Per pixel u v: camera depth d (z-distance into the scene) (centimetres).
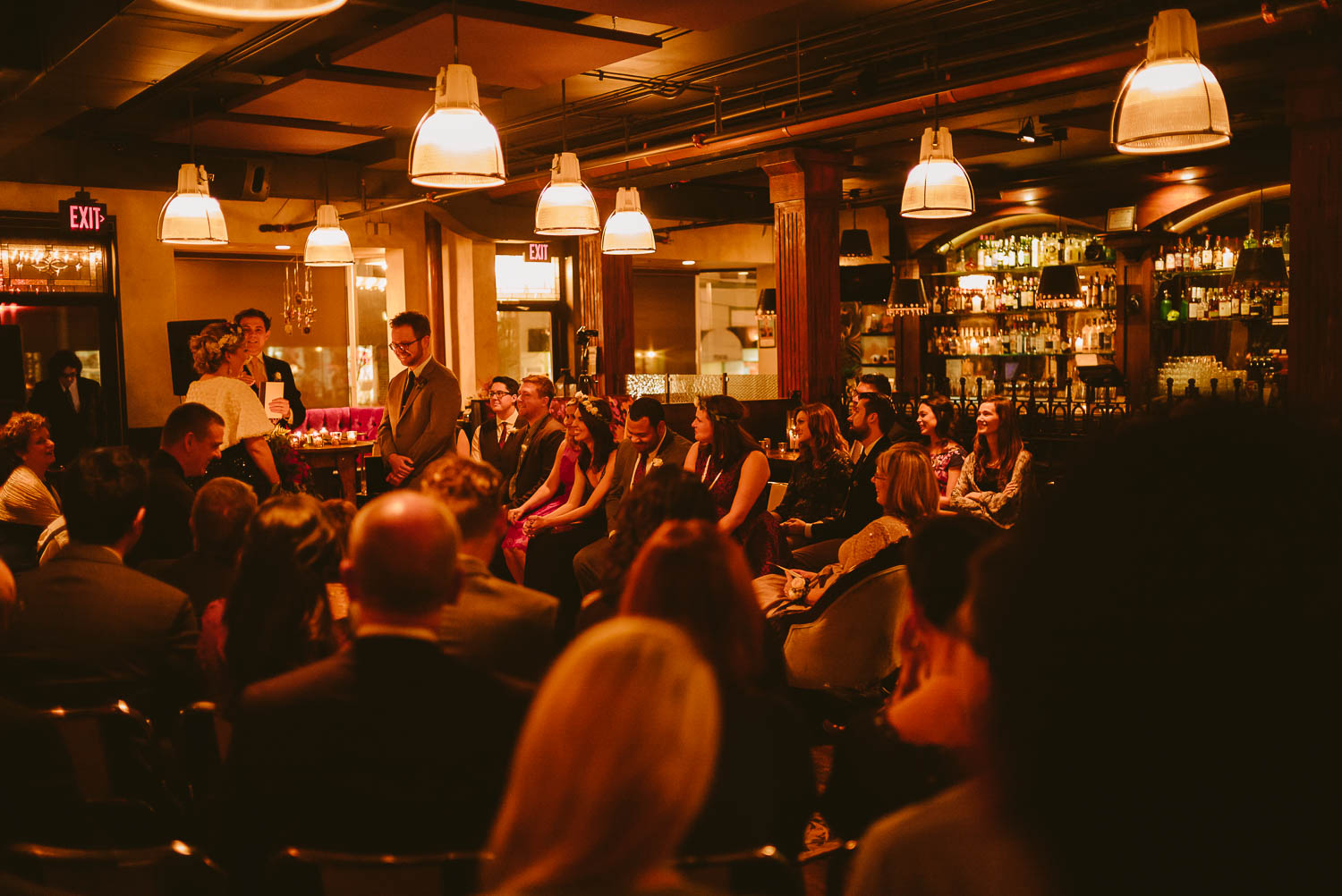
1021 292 1086
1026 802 61
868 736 182
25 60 587
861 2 614
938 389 1128
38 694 243
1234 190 915
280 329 1256
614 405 577
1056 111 675
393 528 166
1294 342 543
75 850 170
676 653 71
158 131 870
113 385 946
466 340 1168
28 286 905
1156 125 354
